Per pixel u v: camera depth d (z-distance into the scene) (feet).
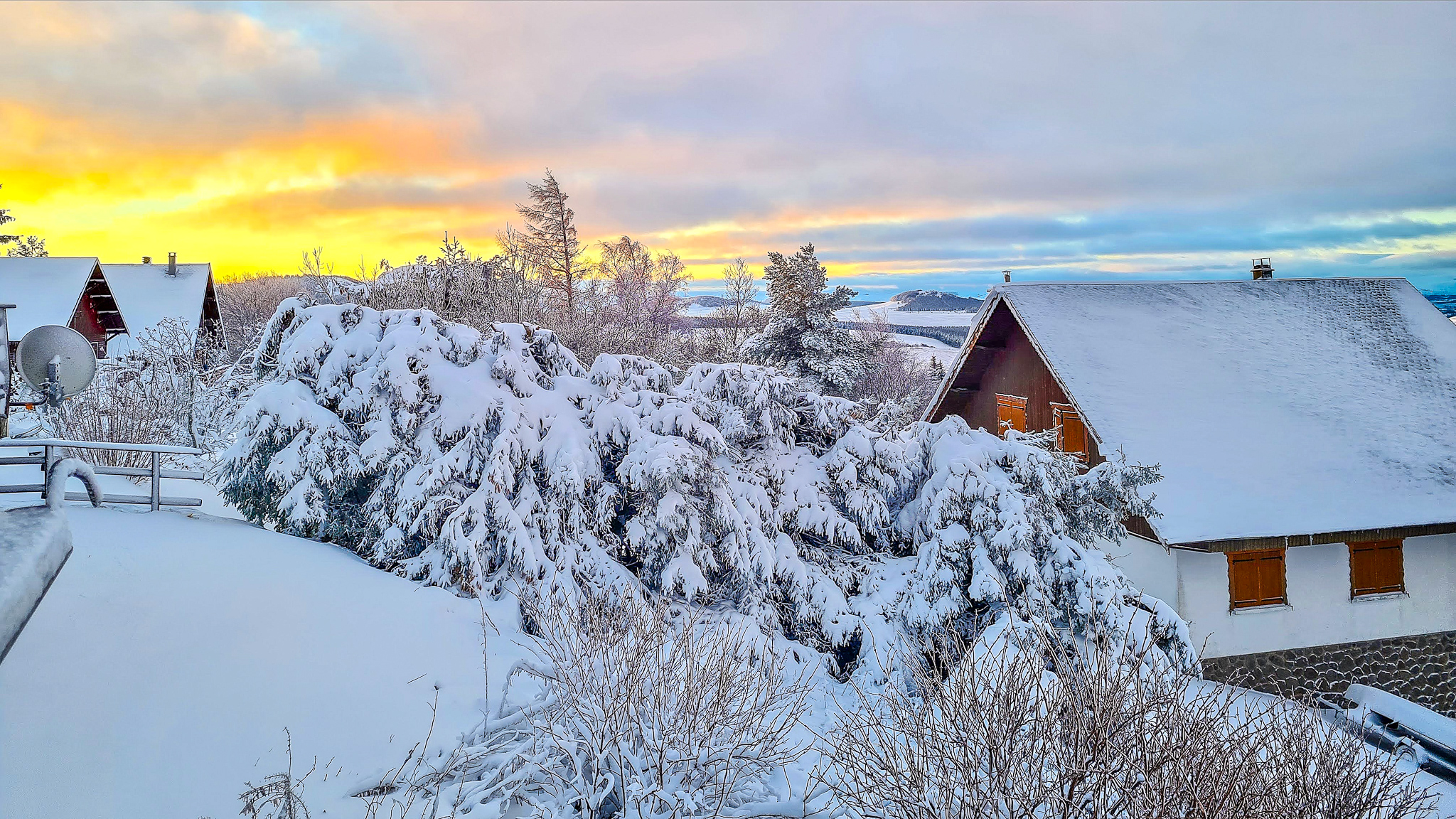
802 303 112.06
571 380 35.96
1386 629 45.83
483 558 29.58
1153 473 36.52
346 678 21.16
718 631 23.22
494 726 20.34
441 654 23.79
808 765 22.18
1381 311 60.59
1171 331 57.21
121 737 16.75
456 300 48.83
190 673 19.31
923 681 17.70
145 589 22.16
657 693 19.29
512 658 24.80
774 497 37.29
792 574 34.40
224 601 22.63
